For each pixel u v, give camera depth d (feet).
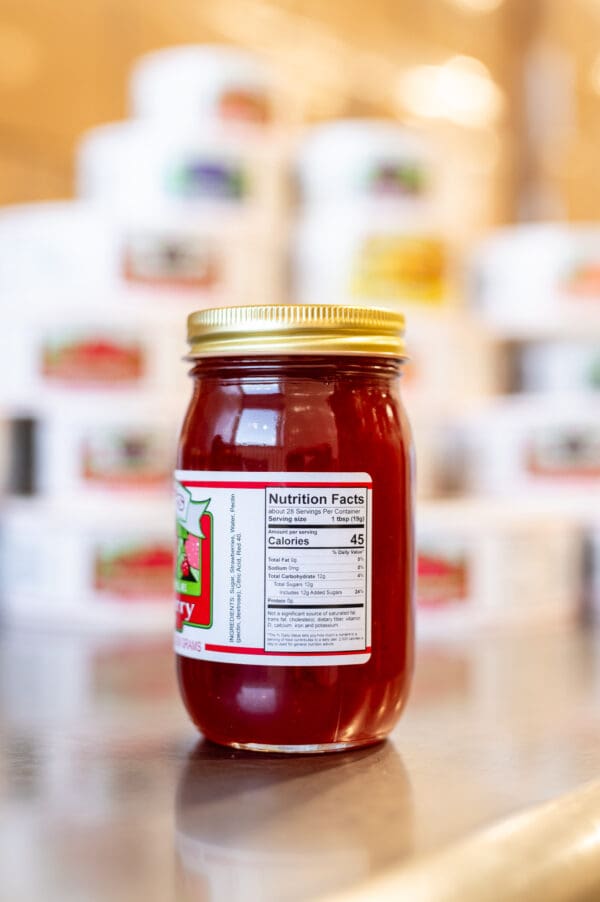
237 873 1.34
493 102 4.75
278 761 1.69
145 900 1.28
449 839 1.41
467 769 1.66
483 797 1.55
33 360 2.72
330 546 1.65
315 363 1.65
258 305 1.66
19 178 3.16
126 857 1.38
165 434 2.72
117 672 2.22
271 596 1.65
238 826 1.46
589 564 2.99
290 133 3.22
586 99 5.18
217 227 2.82
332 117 4.03
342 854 1.38
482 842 1.40
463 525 2.66
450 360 3.01
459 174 3.26
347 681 1.66
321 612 1.65
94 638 2.52
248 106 3.04
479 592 2.68
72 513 2.59
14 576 2.67
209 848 1.40
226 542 1.67
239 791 1.58
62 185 3.28
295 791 1.57
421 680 2.21
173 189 2.84
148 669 2.25
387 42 4.26
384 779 1.62
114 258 2.72
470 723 1.90
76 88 3.30
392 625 1.71
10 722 1.89
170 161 2.84
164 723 1.88
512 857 1.39
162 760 1.70
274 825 1.46
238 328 1.66
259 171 2.95
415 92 4.40
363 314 1.66
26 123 3.16
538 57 4.97
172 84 3.04
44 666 2.27
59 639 2.51
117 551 2.58
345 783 1.60
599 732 1.85
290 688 1.65
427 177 3.04
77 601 2.59
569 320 3.13
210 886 1.31
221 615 1.67
